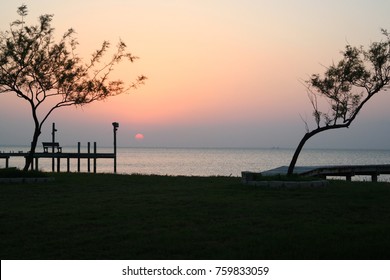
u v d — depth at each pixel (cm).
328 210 1664
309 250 1181
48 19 2738
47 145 5588
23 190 2203
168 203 1806
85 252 1191
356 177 6519
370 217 1558
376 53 2388
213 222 1486
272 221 1488
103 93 2852
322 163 12756
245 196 1983
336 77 2423
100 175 3016
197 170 8288
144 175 3097
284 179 2367
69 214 1608
